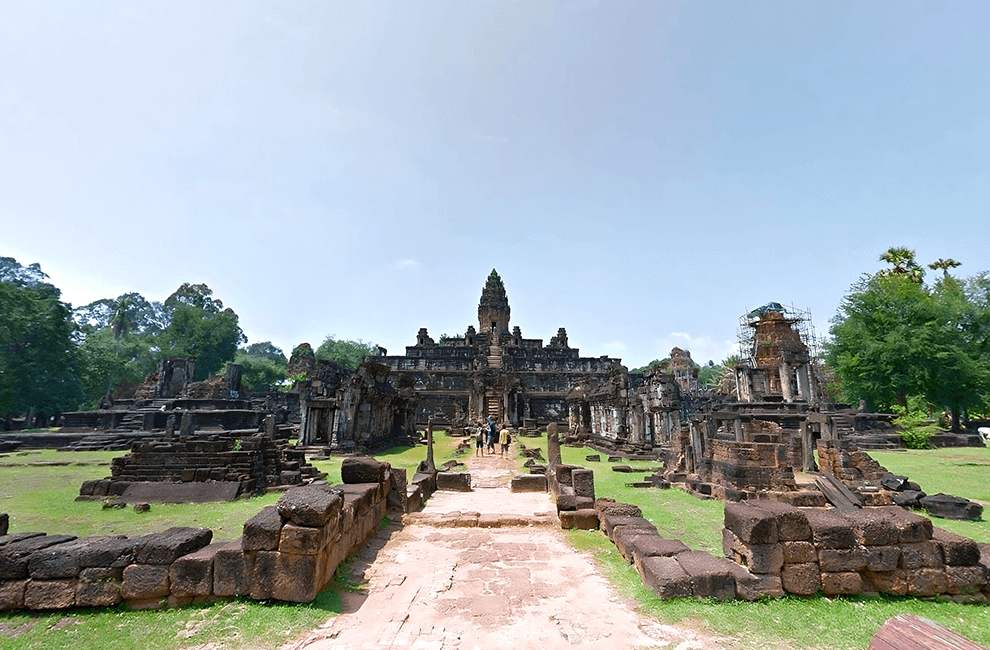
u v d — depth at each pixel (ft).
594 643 18.01
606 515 33.78
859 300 141.59
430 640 18.29
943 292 139.03
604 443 113.80
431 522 36.83
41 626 19.21
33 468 78.84
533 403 208.54
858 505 41.81
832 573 21.86
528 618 20.26
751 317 165.68
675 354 253.65
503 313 268.62
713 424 60.85
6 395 158.30
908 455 86.63
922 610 20.44
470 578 25.27
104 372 212.64
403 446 127.13
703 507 44.29
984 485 54.85
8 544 21.95
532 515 38.78
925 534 22.52
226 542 24.17
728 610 20.29
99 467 79.92
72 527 38.11
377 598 22.50
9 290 161.38
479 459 91.97
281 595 20.89
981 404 123.95
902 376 128.16
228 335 276.41
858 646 17.37
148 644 17.71
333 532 24.08
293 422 172.04
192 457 54.70
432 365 225.35
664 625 19.25
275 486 56.03
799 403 95.04
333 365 118.32
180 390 178.70
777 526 22.29
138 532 36.65
